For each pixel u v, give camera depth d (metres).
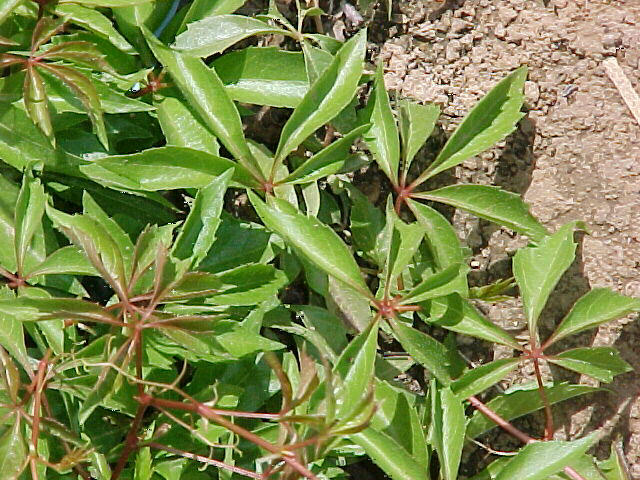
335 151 0.73
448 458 0.71
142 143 0.75
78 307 0.65
